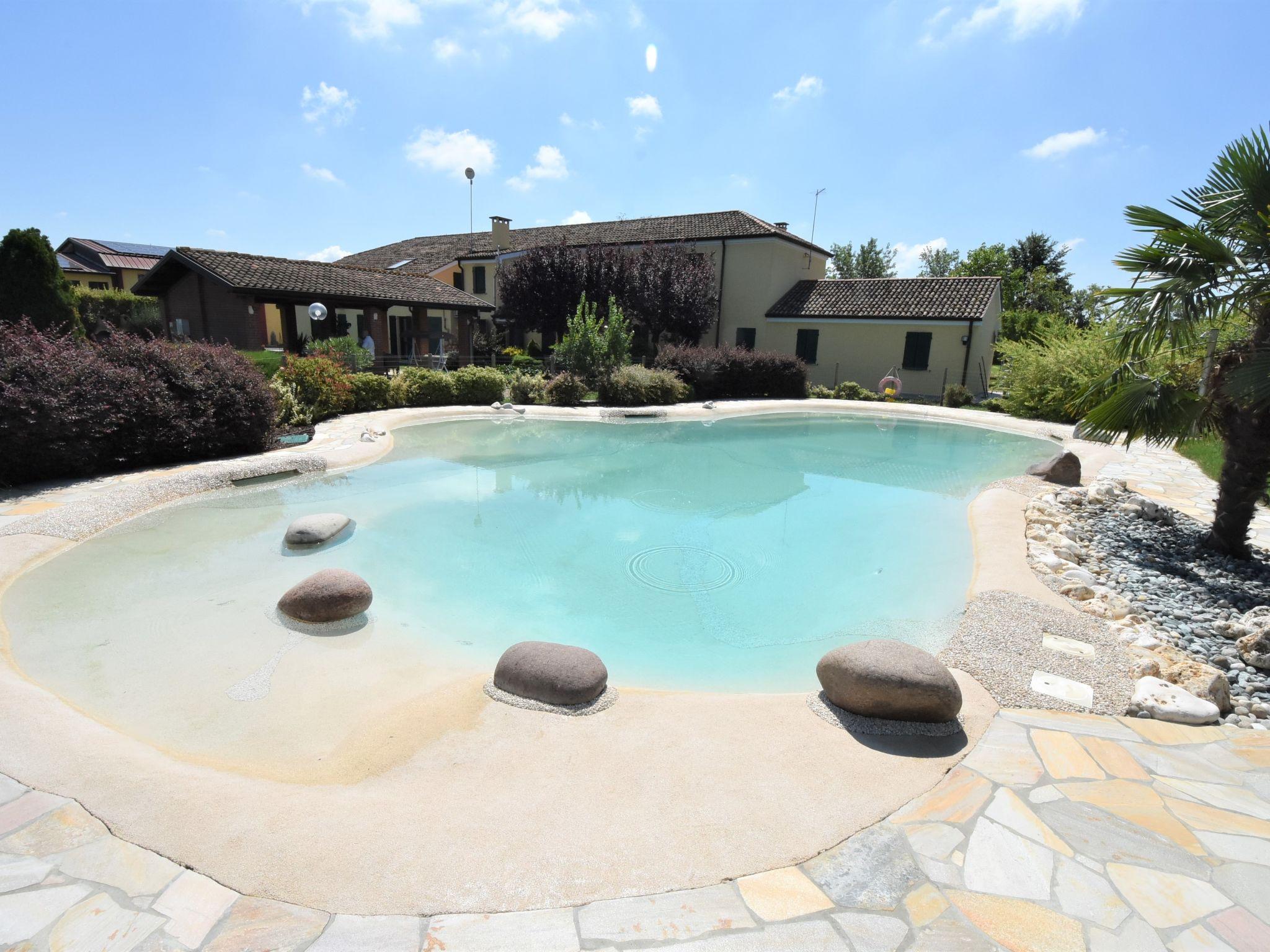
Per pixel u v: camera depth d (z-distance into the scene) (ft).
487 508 27.96
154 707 12.51
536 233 99.25
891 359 74.74
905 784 9.48
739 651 16.31
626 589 20.12
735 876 7.63
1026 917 7.11
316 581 16.61
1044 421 54.90
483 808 8.87
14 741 10.03
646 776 9.66
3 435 25.08
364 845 7.99
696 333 78.89
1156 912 7.18
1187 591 18.33
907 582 20.62
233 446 33.96
